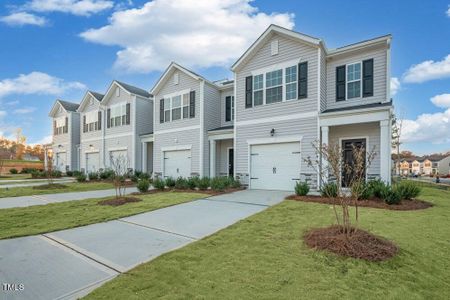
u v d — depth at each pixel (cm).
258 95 1256
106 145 2114
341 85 1126
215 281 306
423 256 376
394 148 2153
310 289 285
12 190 1292
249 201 880
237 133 1320
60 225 595
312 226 522
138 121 1917
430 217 589
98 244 464
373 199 790
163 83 1722
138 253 417
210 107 1556
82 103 2345
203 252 404
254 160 1262
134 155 1881
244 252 397
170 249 432
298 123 1123
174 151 1656
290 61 1159
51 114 2830
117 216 678
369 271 328
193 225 582
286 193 1063
